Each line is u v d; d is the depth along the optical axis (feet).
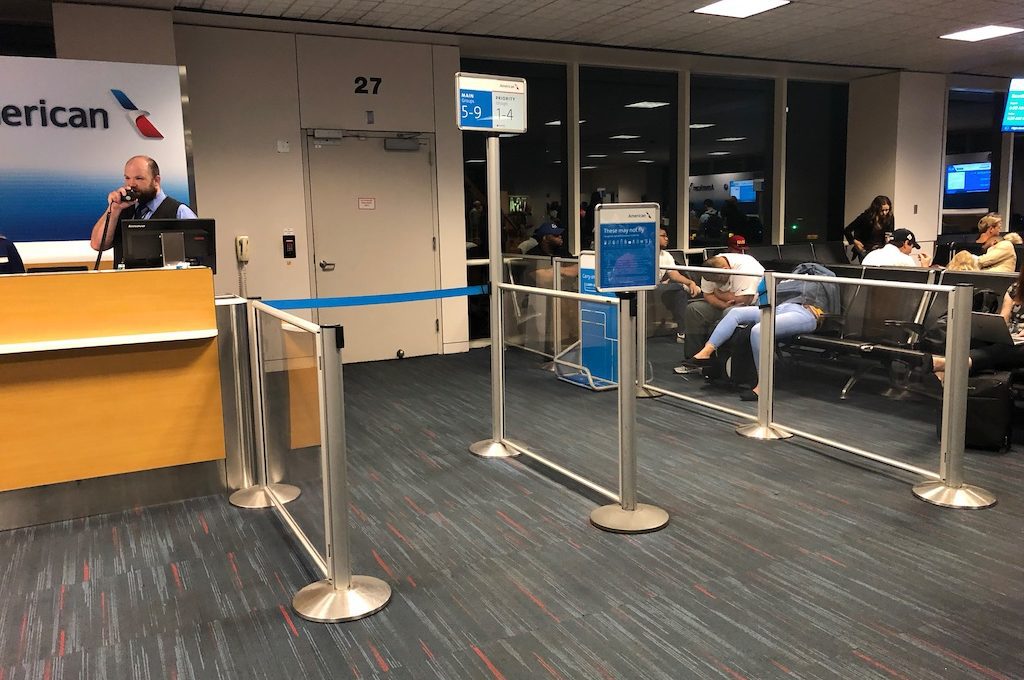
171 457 12.63
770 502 12.24
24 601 9.53
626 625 8.66
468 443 15.89
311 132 23.27
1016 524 11.18
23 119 17.90
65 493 12.03
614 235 10.56
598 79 29.43
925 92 33.27
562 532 11.29
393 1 19.74
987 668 7.68
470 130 13.79
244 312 12.96
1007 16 23.04
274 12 20.52
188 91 21.57
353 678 7.79
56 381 11.74
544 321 17.92
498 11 21.02
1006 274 16.78
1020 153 39.75
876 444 14.93
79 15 18.60
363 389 21.12
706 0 20.47
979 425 14.26
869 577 9.65
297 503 10.94
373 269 24.72
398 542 11.05
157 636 8.68
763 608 8.95
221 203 22.34
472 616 8.95
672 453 14.84
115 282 11.91
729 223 32.94
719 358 17.66
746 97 32.63
